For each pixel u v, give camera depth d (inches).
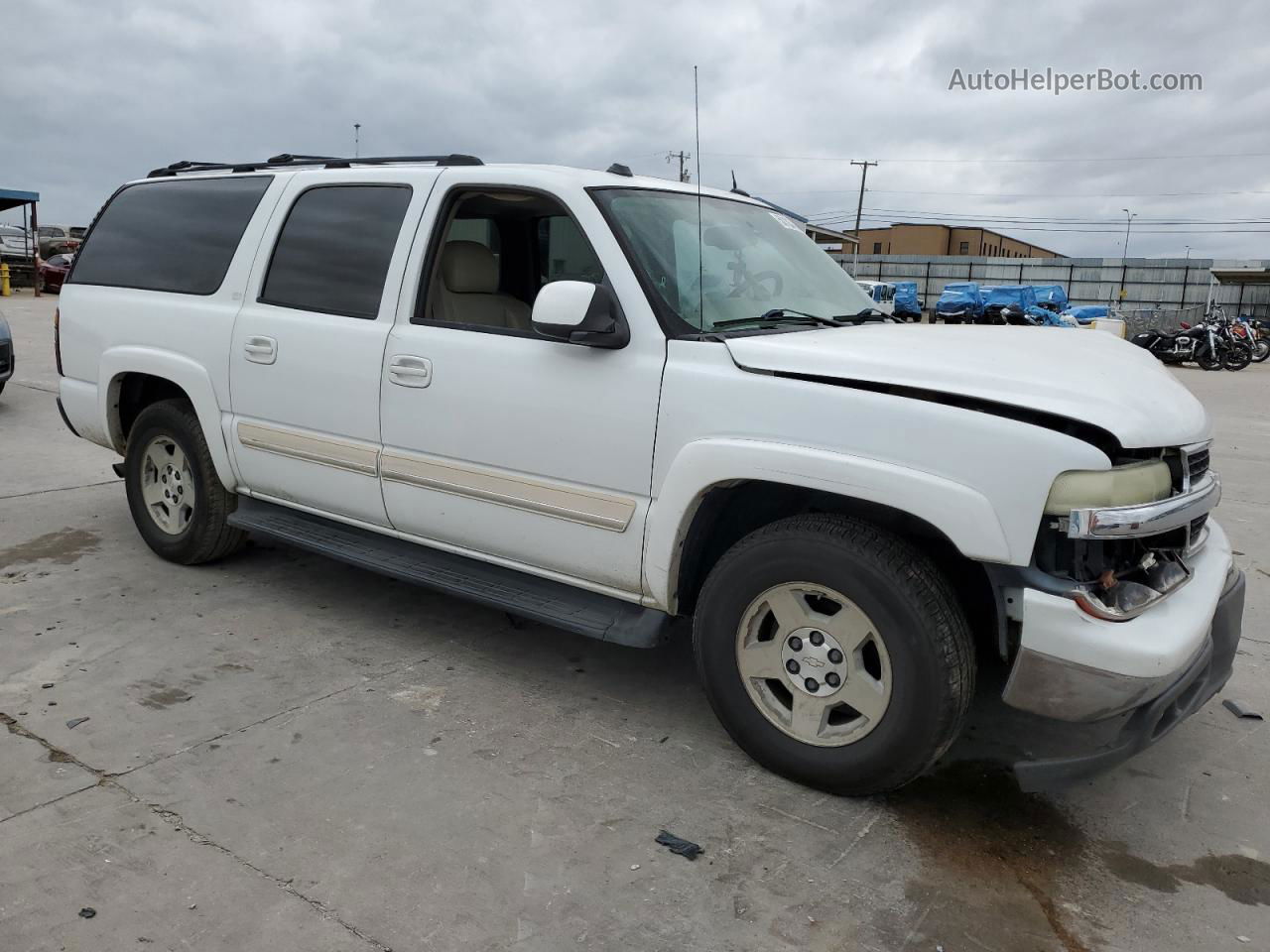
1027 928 95.9
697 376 117.2
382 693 141.6
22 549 201.0
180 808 110.3
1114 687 99.1
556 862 103.3
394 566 150.6
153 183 193.5
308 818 109.4
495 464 135.6
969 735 135.1
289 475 163.6
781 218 164.7
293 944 89.6
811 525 112.7
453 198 144.9
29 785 113.7
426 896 96.9
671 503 119.0
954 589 113.8
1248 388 695.7
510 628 168.6
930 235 3240.7
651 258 126.7
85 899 94.5
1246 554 229.6
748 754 123.2
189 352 174.2
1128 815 116.8
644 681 149.3
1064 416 97.9
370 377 147.3
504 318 157.9
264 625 165.5
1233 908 99.9
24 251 1200.8
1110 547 104.2
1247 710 144.0
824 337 120.3
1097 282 1899.6
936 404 103.1
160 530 192.4
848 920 95.9
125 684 141.3
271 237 165.0
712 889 99.9
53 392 412.8
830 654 113.7
